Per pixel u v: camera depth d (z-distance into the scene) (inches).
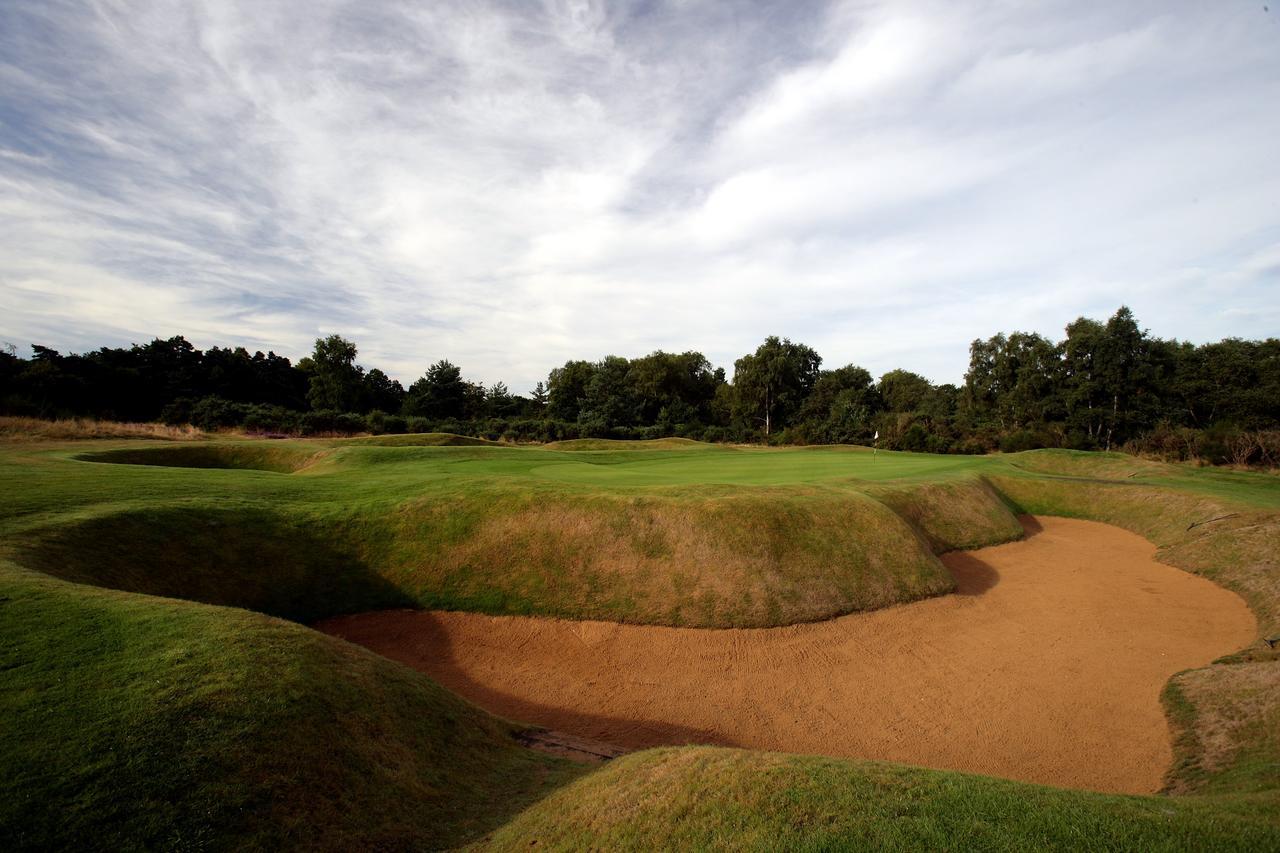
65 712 221.6
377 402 3179.1
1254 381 2271.2
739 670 446.6
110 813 183.6
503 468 908.6
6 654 255.8
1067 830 187.6
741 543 547.5
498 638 473.1
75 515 454.3
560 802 238.5
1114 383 2320.4
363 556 528.4
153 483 595.8
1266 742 321.1
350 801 221.3
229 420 1808.6
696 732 382.3
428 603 500.1
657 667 447.5
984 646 494.3
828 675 446.0
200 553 469.4
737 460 1208.8
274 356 3090.6
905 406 3481.8
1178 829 188.5
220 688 243.6
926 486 825.5
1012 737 376.2
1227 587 605.0
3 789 184.4
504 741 318.0
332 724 248.8
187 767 204.8
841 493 665.0
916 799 209.5
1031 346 2733.8
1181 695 402.9
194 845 181.6
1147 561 717.3
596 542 546.0
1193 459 1724.9
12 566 349.4
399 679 312.7
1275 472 1469.0
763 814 203.8
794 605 511.5
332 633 463.8
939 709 407.8
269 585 478.3
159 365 2475.4
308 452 1004.6
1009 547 765.3
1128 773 333.4
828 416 3161.9
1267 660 433.1
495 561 533.0
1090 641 502.3
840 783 222.4
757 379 3233.3
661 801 221.3
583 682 430.6
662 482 753.0
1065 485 1022.4
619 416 2960.1
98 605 309.7
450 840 223.6
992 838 183.8
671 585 515.8
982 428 2443.4
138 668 253.4
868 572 562.9
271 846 190.9
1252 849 177.2
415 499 595.8
